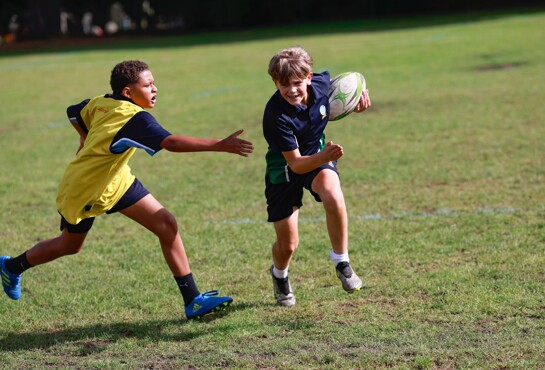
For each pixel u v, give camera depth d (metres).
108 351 16.95
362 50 87.25
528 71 61.28
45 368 16.23
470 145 37.41
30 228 27.80
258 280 21.44
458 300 18.75
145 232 26.69
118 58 96.88
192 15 152.75
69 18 154.25
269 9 151.50
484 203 27.81
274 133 17.22
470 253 22.58
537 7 137.88
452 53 78.00
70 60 97.00
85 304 20.09
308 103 17.66
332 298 19.66
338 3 151.12
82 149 17.17
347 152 37.66
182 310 19.47
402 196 29.39
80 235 18.06
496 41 85.56
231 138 15.68
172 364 16.08
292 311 18.89
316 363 15.69
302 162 16.81
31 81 74.50
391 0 148.62
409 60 75.31
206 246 24.53
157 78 73.38
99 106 17.20
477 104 48.66
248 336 17.36
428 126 42.78
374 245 23.72
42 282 21.88
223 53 96.88
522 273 20.50
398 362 15.49
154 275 22.25
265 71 75.44
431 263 21.92
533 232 24.11
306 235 25.17
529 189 29.30
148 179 34.50
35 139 45.75
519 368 14.90
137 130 16.44
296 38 113.94
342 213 17.55
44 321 19.08
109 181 17.28
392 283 20.36
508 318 17.52
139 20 154.38
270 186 18.28
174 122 49.53
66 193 17.33
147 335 17.78
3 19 146.00
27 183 34.69
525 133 39.22
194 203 30.03
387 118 46.12
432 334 16.83
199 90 64.19
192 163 37.56
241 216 28.02
